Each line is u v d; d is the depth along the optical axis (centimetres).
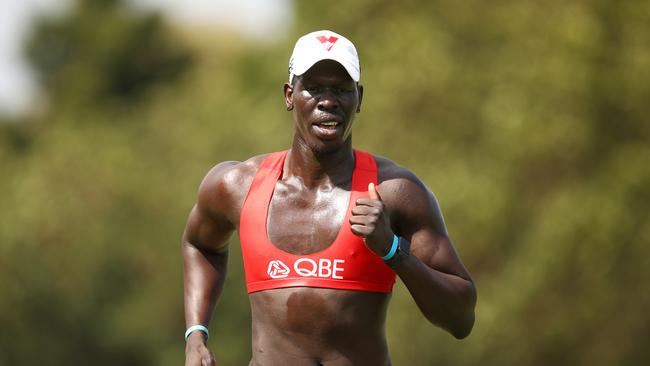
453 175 7075
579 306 7144
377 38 7525
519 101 7081
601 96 7175
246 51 11719
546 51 7188
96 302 10344
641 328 7219
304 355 1884
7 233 10238
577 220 6988
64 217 10056
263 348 1903
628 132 7275
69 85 15238
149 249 9750
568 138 7050
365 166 1925
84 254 10019
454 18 7444
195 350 1988
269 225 1911
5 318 10444
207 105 9769
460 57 7431
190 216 2075
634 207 7150
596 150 7238
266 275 1902
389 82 7250
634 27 7194
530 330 7150
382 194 1895
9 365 10600
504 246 7181
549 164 7212
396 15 7612
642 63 7106
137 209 9875
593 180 7219
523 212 7212
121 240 9875
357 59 1878
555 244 6969
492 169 7119
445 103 7306
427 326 7138
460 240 7056
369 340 1898
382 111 7262
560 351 7244
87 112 14462
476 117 7331
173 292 9906
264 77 8644
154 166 10000
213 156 9400
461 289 1873
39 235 10138
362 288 1875
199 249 2092
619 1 7225
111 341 10400
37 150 11819
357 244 1864
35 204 10150
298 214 1902
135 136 10481
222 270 2105
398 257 1798
